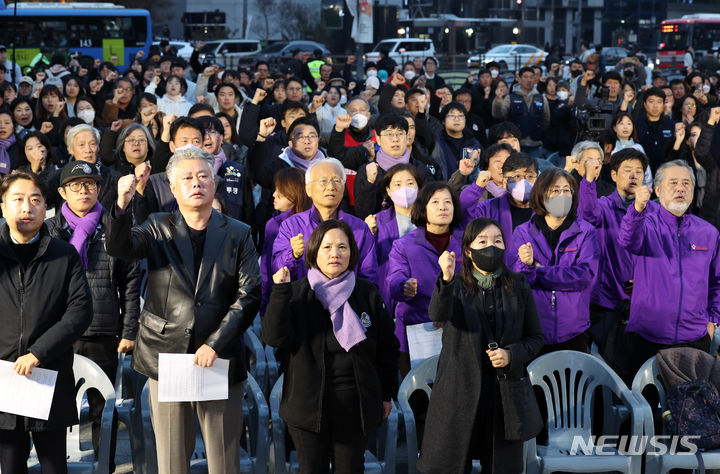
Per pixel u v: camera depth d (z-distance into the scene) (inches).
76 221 208.2
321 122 451.8
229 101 410.3
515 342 181.8
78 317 174.6
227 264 171.9
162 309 170.4
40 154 297.3
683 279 221.5
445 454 180.9
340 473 177.2
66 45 1083.3
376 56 1213.7
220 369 169.3
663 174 224.8
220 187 271.0
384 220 239.8
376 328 179.6
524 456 190.7
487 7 2037.4
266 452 189.0
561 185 212.5
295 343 175.2
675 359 210.8
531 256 198.2
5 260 175.0
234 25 2314.2
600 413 219.5
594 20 2910.9
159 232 171.9
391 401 189.2
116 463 215.3
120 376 204.5
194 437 181.3
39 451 177.2
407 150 278.1
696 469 201.9
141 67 651.5
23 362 169.3
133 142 271.3
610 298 241.1
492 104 506.3
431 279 217.2
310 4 2257.6
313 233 178.2
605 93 346.6
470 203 237.6
